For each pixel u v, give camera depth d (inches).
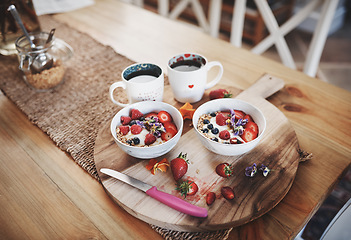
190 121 27.4
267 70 35.0
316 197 21.5
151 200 20.7
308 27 97.0
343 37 95.9
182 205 19.8
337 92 31.4
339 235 22.0
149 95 26.4
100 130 26.7
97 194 22.4
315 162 24.0
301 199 21.4
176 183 21.8
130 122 24.4
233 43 57.8
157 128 23.4
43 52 30.6
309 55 50.8
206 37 41.6
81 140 26.4
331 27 96.8
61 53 33.7
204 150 24.3
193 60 28.9
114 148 24.9
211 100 27.4
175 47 39.5
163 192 20.7
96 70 35.4
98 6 50.0
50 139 27.1
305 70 52.6
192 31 43.0
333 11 45.4
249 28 90.0
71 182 23.3
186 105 27.3
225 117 24.4
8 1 31.7
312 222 36.4
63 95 31.9
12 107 31.0
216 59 37.0
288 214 20.6
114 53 38.1
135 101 26.7
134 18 46.4
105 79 33.9
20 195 22.5
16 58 37.4
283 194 21.1
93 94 31.8
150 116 24.7
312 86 32.4
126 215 21.1
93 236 19.9
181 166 21.6
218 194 20.9
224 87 31.3
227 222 19.2
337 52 89.1
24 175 24.0
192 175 22.3
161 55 37.9
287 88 32.2
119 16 46.9
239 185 21.5
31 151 26.0
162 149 22.3
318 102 30.2
